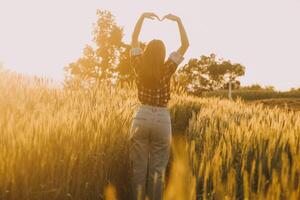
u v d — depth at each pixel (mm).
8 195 3816
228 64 110438
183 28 5059
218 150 3900
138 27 5234
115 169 5012
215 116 8750
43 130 4344
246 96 86562
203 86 110875
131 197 5148
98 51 49844
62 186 4117
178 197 2490
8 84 7004
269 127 5863
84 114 5195
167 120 4977
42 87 8219
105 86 9953
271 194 2584
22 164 3869
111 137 4934
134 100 8195
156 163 4996
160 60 4855
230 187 2824
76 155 4301
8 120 4410
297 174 3156
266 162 4625
